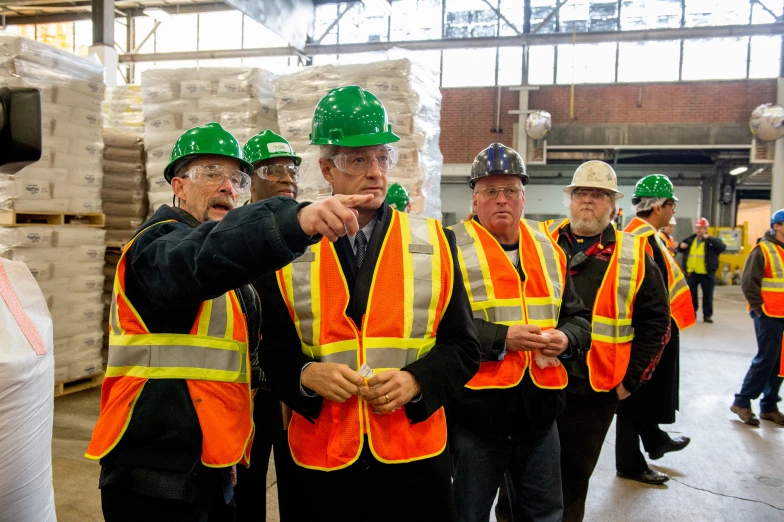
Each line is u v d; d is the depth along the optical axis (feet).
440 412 5.30
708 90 45.91
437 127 15.70
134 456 4.40
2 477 3.86
